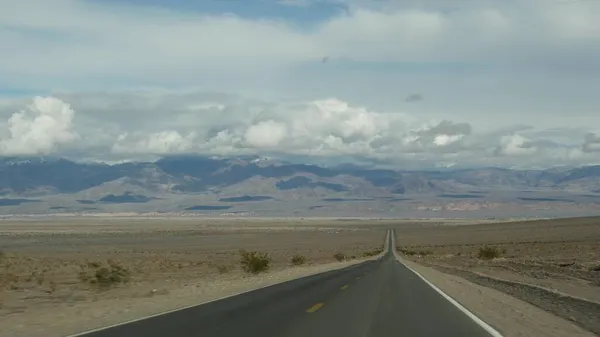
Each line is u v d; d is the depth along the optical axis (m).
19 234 166.38
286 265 73.00
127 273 45.00
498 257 83.12
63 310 23.53
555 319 21.84
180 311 22.52
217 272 54.78
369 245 144.25
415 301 26.62
